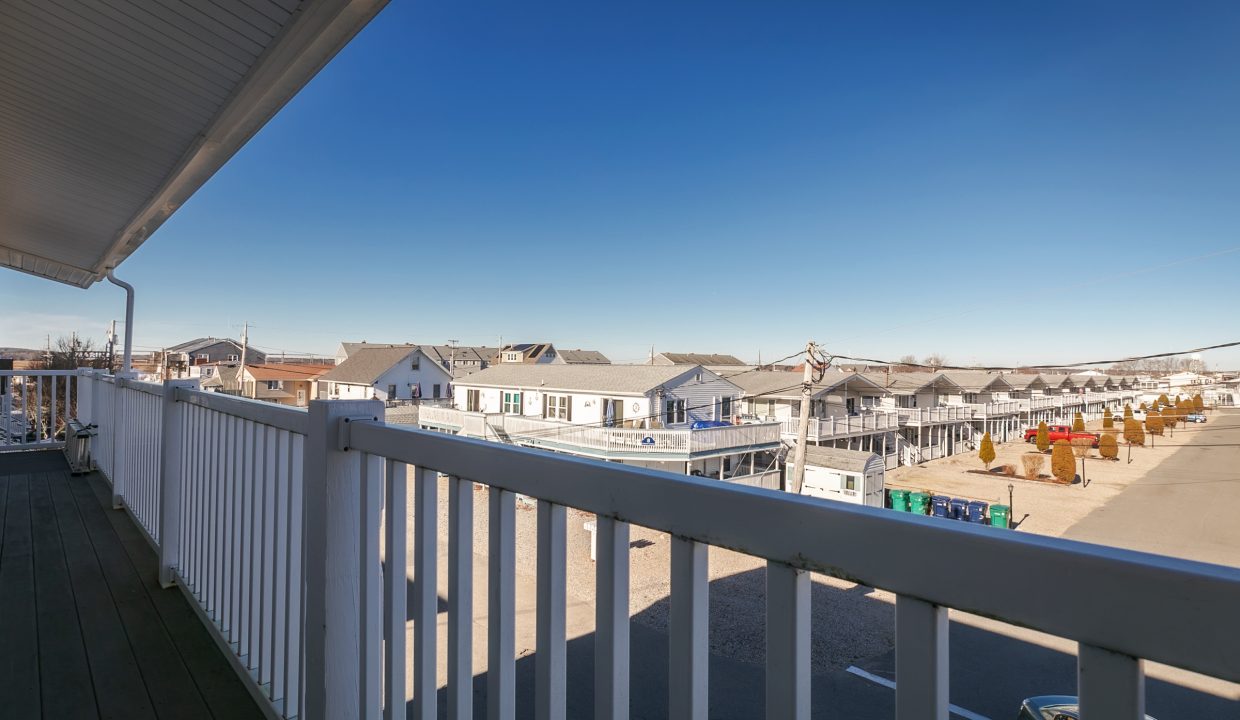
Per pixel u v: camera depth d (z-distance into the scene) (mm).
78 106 2842
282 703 1521
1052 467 16516
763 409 22484
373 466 1219
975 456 24094
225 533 1960
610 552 732
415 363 32812
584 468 763
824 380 22266
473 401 23688
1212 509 12445
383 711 1262
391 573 1109
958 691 4961
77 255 5391
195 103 2670
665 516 675
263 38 2150
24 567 2721
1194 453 20766
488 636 912
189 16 2074
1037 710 3582
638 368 20453
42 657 1941
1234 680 359
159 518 2707
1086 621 421
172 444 2555
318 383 34500
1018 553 449
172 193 3643
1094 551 423
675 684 665
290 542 1473
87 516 3533
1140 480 16312
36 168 3639
